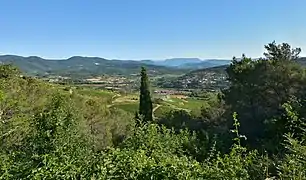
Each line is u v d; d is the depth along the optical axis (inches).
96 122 1120.2
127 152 203.5
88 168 188.7
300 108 526.0
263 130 823.7
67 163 191.3
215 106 1160.2
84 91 2541.8
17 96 783.7
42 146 354.0
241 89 1006.4
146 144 355.6
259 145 714.8
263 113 945.5
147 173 177.6
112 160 191.9
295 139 215.2
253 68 1003.9
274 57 1023.6
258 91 967.0
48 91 940.6
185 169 181.6
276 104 948.6
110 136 1080.2
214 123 1075.9
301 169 192.5
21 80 901.8
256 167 226.5
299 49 1032.8
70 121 416.2
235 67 1055.6
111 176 178.5
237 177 198.4
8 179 190.9
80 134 431.2
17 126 569.9
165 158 210.5
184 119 1206.9
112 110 1375.5
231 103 1042.7
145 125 398.3
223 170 197.5
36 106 812.0
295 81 932.0
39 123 387.5
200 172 187.2
